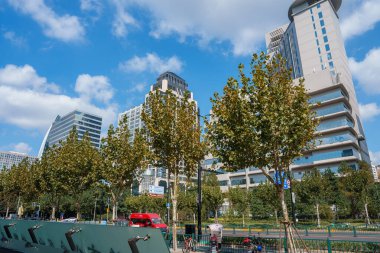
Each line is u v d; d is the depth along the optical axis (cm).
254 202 5506
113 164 2144
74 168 2750
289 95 1179
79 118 15912
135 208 7056
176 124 1652
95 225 751
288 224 1058
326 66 8419
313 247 1312
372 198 4219
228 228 3962
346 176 4616
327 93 6812
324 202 4531
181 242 1823
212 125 1270
